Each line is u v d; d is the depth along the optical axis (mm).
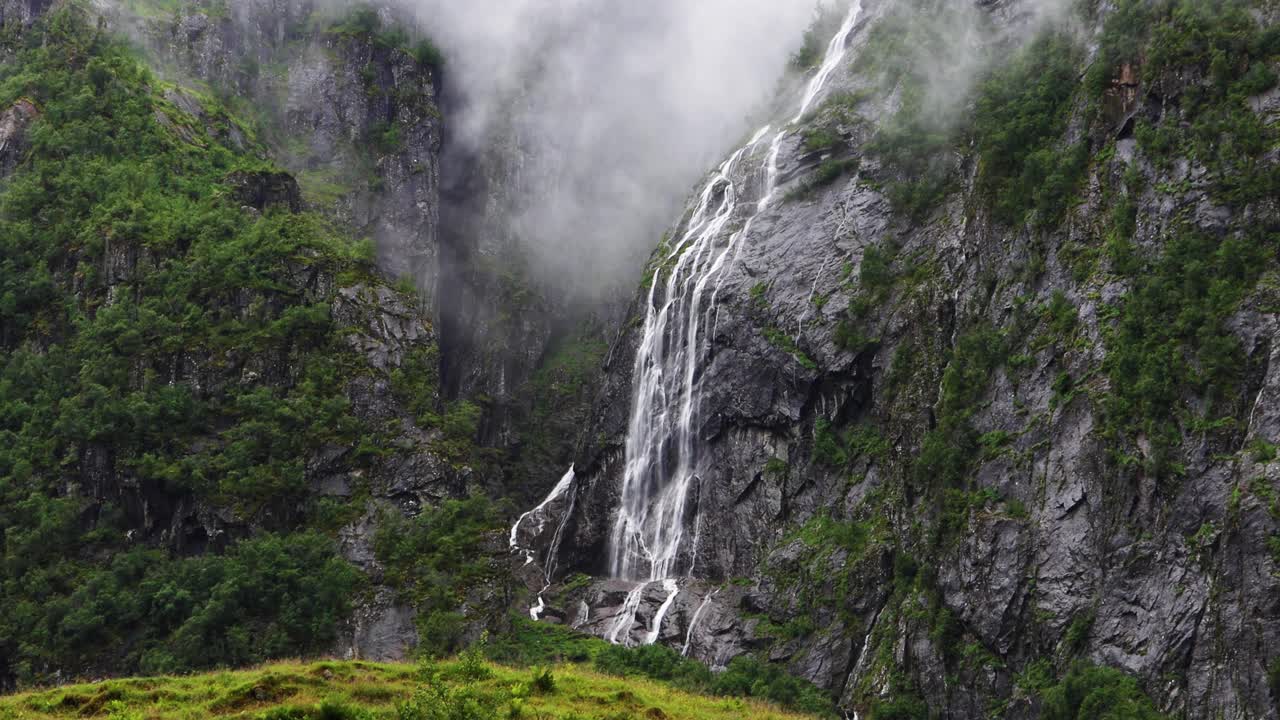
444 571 74062
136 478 74938
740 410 76938
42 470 75250
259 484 75688
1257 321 51562
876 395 70562
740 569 73688
